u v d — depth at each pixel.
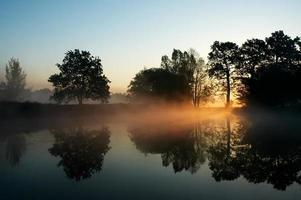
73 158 25.89
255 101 76.25
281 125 52.97
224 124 57.91
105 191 16.94
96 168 22.39
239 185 17.91
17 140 36.38
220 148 30.55
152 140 36.91
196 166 22.81
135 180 19.09
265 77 74.19
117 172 21.14
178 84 88.81
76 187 17.73
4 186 18.02
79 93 81.81
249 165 22.81
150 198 15.80
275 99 73.56
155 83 89.62
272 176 19.77
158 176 20.05
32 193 16.72
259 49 90.38
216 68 93.56
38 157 26.39
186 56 97.94
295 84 71.88
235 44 93.81
